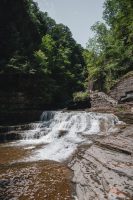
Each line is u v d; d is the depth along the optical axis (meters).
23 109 31.89
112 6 39.28
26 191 8.83
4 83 31.17
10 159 13.78
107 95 30.61
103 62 42.50
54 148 15.73
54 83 41.41
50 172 10.91
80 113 23.39
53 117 25.88
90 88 48.88
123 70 34.16
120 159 10.46
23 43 39.28
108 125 19.72
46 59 42.97
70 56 66.50
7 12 36.62
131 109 22.48
